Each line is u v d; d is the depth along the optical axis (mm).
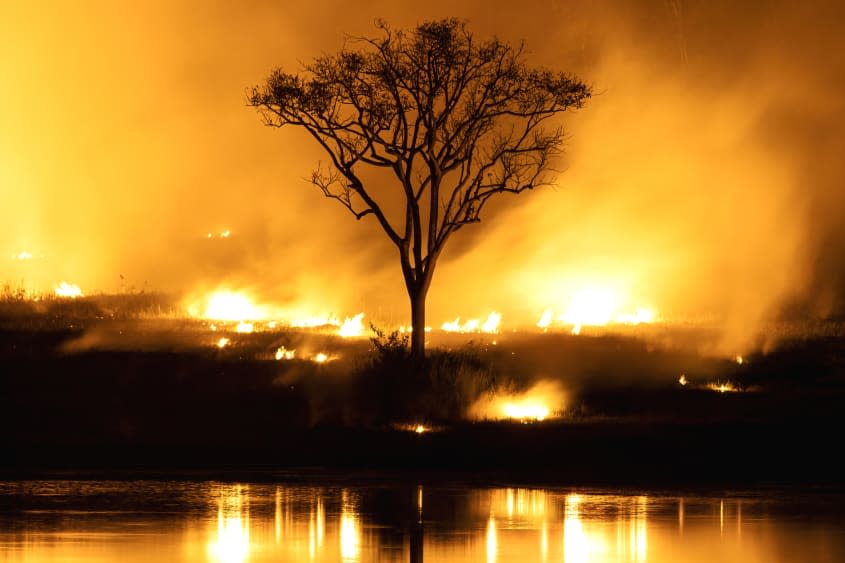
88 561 32062
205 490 46875
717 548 34500
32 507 41938
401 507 42469
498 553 33719
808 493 46688
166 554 33188
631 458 56219
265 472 53219
